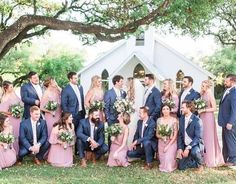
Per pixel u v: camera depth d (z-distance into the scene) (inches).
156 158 430.0
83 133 402.3
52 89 429.4
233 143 404.8
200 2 434.9
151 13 438.0
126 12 469.7
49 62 1221.1
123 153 397.1
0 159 379.6
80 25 477.4
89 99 429.1
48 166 392.8
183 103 386.6
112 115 422.3
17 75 1161.4
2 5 649.0
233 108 396.8
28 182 331.9
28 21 475.8
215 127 407.2
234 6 897.5
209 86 412.8
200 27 512.4
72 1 527.5
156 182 340.2
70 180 340.2
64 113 400.8
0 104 417.7
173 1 418.9
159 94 425.7
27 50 1157.7
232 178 359.3
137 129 408.2
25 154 397.1
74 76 426.6
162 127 383.9
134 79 438.9
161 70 1168.2
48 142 406.3
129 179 347.6
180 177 358.0
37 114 399.9
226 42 1032.2
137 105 434.0
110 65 1200.2
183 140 386.3
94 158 411.2
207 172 377.4
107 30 470.3
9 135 381.1
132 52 1091.3
